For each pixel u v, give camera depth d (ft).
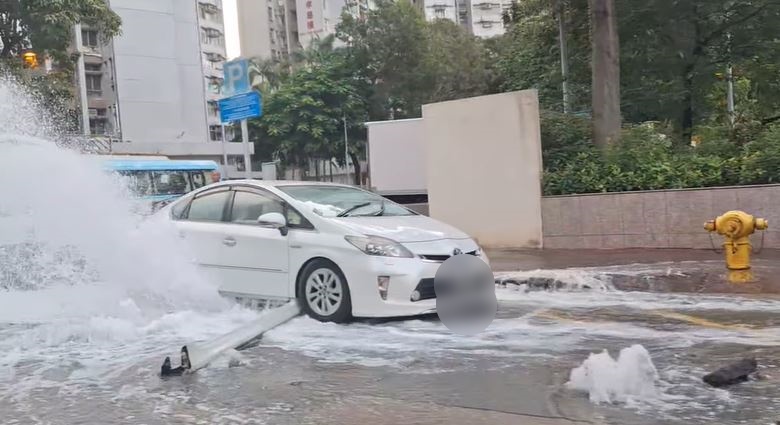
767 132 39.19
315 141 144.36
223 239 25.40
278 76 177.99
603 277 29.53
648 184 38.52
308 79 147.02
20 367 18.88
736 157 38.11
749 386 15.37
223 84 48.24
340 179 187.11
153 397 16.05
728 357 17.75
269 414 14.62
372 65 146.41
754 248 34.60
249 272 24.66
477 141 43.16
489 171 42.83
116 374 18.03
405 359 18.52
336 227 23.16
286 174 164.55
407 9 144.66
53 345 21.17
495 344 19.85
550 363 17.71
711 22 54.95
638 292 28.22
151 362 19.07
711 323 21.77
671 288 28.14
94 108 164.96
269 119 146.82
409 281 21.62
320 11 265.75
